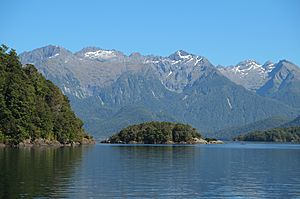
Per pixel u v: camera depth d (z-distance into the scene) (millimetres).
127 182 71750
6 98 181250
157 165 105375
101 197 58094
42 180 70188
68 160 111938
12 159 106188
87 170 88312
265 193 63062
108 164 105375
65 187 64438
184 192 62938
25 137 187000
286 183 73312
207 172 89875
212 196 60156
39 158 112875
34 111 197250
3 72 189250
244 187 68375
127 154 156750
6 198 54938
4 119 178125
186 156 148375
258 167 104125
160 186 68000
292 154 178125
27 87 195125
